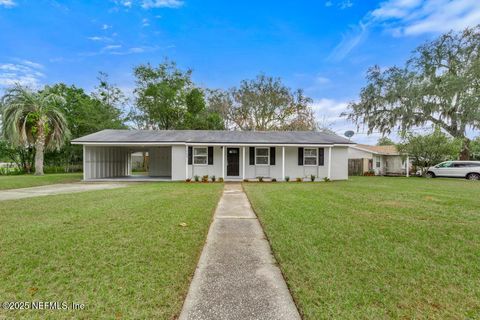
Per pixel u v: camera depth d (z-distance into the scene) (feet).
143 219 16.67
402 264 10.03
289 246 11.96
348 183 42.86
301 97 91.20
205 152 50.39
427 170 60.95
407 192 29.99
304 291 8.07
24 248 11.40
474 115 57.82
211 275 9.30
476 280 8.80
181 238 12.99
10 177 48.39
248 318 6.85
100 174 54.03
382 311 7.04
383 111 72.69
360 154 75.66
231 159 51.42
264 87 91.20
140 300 7.54
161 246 11.87
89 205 21.34
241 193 30.50
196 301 7.62
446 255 10.93
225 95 95.25
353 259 10.50
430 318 6.77
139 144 47.62
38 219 16.56
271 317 6.90
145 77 88.84
